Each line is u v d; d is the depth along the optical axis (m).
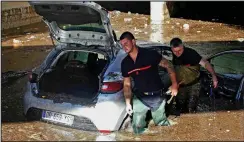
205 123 5.59
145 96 5.05
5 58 10.03
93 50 5.43
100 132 4.91
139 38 12.95
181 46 5.74
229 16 18.31
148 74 4.95
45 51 10.90
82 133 4.99
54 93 5.30
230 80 6.62
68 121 5.09
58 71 5.85
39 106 5.26
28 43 12.08
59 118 5.15
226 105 6.39
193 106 6.17
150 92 5.04
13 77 8.16
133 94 5.09
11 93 7.03
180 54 5.82
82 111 4.93
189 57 5.81
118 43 5.57
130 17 18.09
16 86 7.48
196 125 5.50
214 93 6.76
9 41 12.39
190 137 5.05
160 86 5.11
